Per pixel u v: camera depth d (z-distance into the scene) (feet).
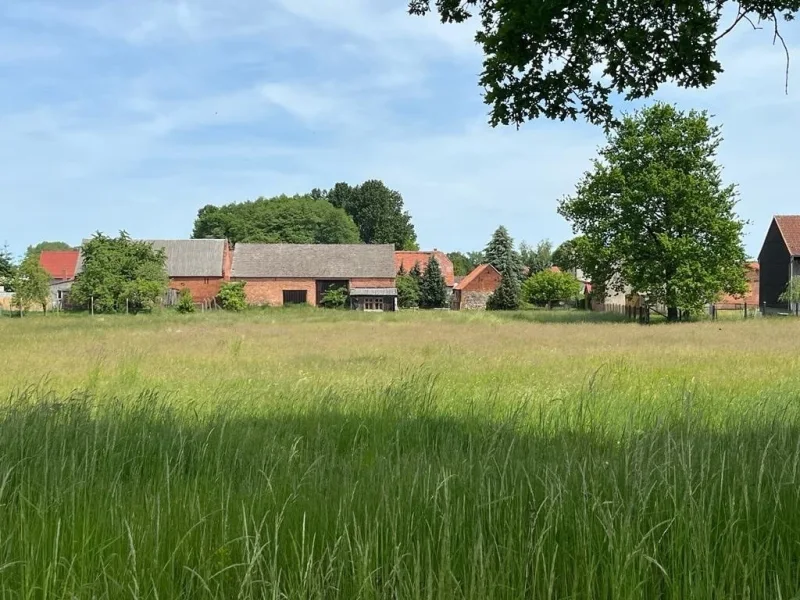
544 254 401.70
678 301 136.26
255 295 240.73
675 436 16.29
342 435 20.65
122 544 10.44
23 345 64.44
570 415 23.41
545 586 9.46
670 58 26.16
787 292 161.17
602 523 10.24
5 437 17.13
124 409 22.36
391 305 242.78
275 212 378.94
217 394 28.68
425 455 15.85
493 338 76.02
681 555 10.05
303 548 9.94
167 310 180.55
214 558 10.18
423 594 9.31
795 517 11.05
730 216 141.49
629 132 145.59
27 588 9.36
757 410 23.53
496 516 11.07
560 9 24.77
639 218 141.28
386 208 457.27
